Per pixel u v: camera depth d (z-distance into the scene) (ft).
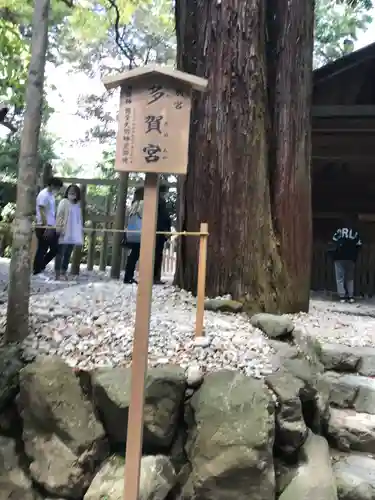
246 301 12.66
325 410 8.77
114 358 8.24
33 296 12.36
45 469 7.16
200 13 13.48
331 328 12.77
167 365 8.02
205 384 7.68
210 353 8.62
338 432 8.74
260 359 8.60
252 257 12.80
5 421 7.91
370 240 26.02
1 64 23.04
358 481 7.63
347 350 10.70
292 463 7.55
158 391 7.35
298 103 14.05
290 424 7.48
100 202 32.01
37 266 20.29
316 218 26.63
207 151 13.19
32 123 8.41
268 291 12.98
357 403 9.54
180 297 13.16
